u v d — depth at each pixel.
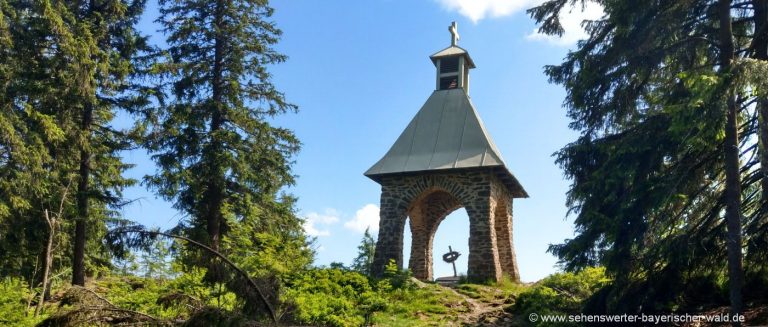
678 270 10.70
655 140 10.84
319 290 16.30
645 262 10.86
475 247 20.08
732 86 8.48
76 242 16.67
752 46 10.45
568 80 11.80
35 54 16.47
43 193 16.42
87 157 17.19
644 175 10.91
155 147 18.27
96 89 16.73
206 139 18.84
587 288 14.73
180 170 18.28
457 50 24.20
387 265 20.06
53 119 16.00
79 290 5.64
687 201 10.93
